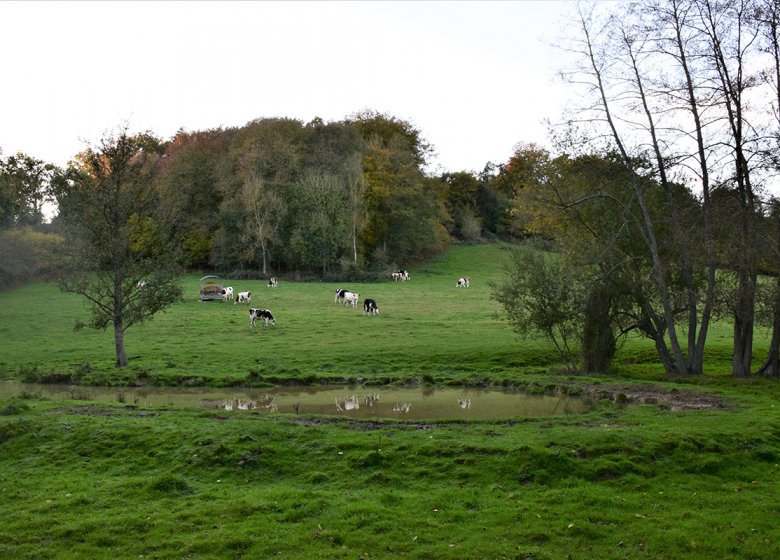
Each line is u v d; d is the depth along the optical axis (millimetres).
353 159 84938
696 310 28766
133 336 40344
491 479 13742
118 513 12188
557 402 23250
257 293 63406
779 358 27141
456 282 77062
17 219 83188
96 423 17938
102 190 31906
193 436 16469
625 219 28547
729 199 26000
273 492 13070
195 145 93625
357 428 17297
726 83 26469
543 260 30297
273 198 77625
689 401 20969
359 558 10195
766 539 10766
